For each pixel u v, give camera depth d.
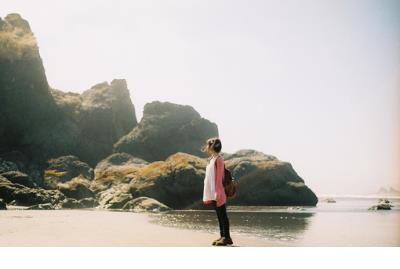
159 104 38.50
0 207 19.33
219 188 6.06
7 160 28.28
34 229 9.09
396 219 14.66
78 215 15.31
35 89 32.28
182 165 26.08
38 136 31.77
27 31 33.81
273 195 28.98
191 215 17.55
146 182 25.56
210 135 38.09
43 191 22.66
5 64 30.78
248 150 33.41
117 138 38.34
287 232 9.98
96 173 30.72
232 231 10.08
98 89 40.34
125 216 15.43
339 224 12.41
